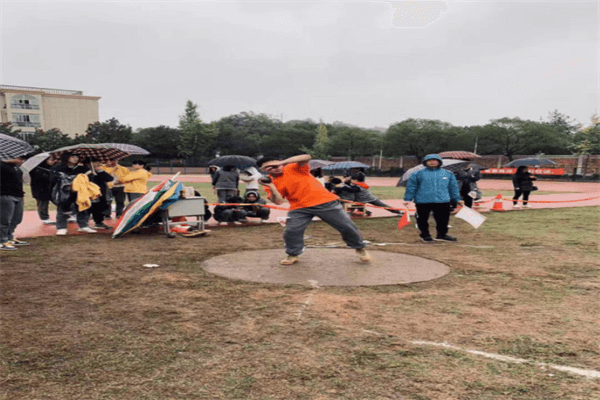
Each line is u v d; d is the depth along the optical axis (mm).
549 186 29672
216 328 3439
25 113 75938
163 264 5832
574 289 4633
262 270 5465
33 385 2502
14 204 6949
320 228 9469
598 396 2414
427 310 3896
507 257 6383
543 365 2797
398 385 2521
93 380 2570
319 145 68875
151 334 3309
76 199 8164
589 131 41344
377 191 23844
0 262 5848
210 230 9039
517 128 49688
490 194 21141
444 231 7957
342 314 3777
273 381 2566
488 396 2404
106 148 9336
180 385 2516
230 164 10414
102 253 6602
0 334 3279
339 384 2531
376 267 5648
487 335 3303
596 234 8625
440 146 54438
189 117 69812
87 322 3568
